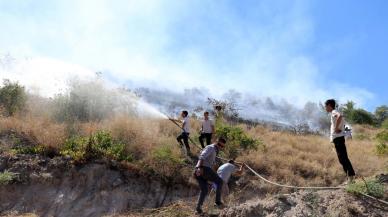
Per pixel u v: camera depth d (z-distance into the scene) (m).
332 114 9.81
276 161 14.58
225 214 9.59
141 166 12.66
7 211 11.16
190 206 11.03
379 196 9.03
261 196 12.39
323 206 9.00
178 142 15.15
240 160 14.23
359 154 16.88
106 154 12.82
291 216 8.85
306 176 14.04
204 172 9.79
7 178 11.63
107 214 11.34
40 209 11.35
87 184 12.04
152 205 11.77
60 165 12.35
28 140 13.56
